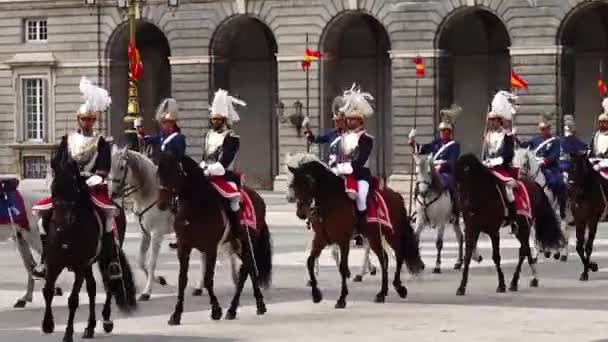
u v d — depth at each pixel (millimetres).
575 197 36438
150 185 32188
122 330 26906
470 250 32688
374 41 85188
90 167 25562
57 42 87438
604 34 80812
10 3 88062
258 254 29609
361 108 30781
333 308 30125
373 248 30875
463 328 26625
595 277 37094
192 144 83938
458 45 83750
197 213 27594
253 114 88125
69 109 87250
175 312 27719
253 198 29609
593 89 81188
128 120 62938
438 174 37906
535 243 39000
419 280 36344
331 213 29781
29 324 28031
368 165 30750
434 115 78312
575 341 24766
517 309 29656
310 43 81125
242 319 28391
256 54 87938
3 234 30953
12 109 88688
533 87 76125
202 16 83688
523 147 41750
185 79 84125
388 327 26859
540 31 75750
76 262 24797
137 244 49625
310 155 30641
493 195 32719
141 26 87688
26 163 88375
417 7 78438
